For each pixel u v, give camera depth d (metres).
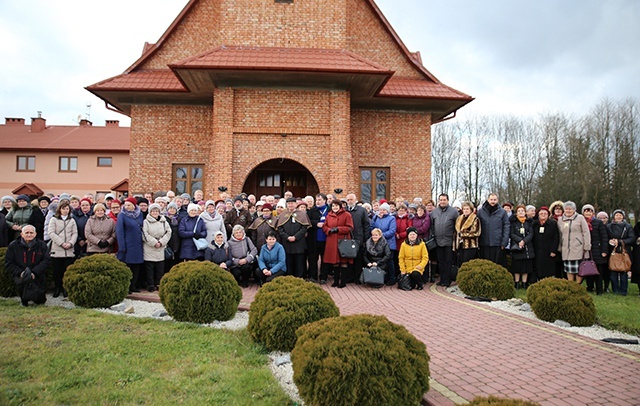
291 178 19.52
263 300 5.94
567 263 9.57
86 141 39.97
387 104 17.12
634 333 6.82
